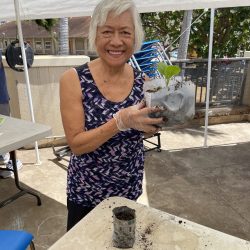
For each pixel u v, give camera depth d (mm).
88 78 1258
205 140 4715
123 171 1393
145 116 958
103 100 1266
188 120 978
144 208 1271
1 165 3875
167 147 4684
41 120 4504
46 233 2682
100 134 1119
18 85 4246
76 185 1436
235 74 5746
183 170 3924
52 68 4332
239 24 7891
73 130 1225
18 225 2785
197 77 5496
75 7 3627
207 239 1101
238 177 3750
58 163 4094
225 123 5922
